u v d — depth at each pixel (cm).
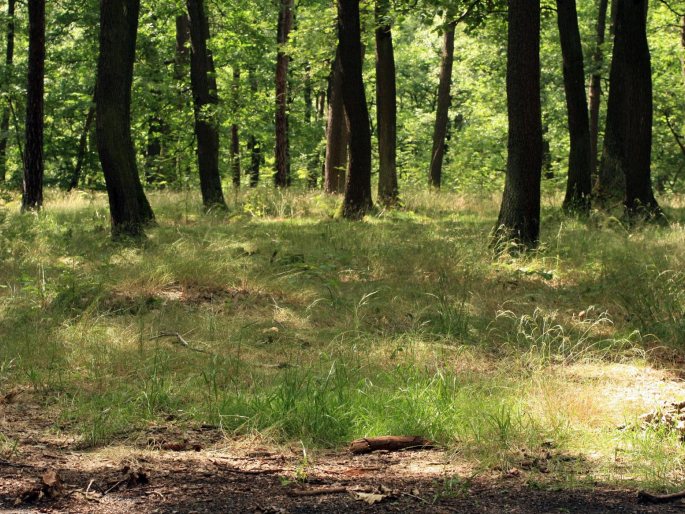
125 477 438
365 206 1867
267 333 816
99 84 1385
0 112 3177
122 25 1388
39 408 583
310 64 2602
